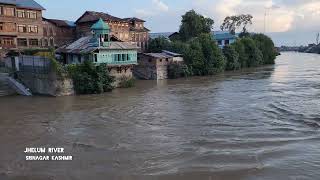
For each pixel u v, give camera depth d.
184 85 66.06
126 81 64.19
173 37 118.19
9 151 26.80
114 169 22.62
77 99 50.66
